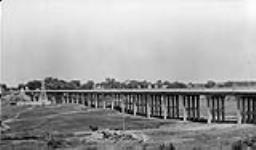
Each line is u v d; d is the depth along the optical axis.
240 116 148.50
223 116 167.75
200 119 173.62
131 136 120.19
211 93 157.25
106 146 111.62
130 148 107.69
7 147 111.38
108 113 186.75
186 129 134.75
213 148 102.44
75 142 117.56
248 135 114.06
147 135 125.81
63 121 161.25
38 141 119.19
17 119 173.62
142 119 168.50
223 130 126.06
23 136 125.94
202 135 120.56
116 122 159.62
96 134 124.62
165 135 124.81
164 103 180.75
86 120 162.62
